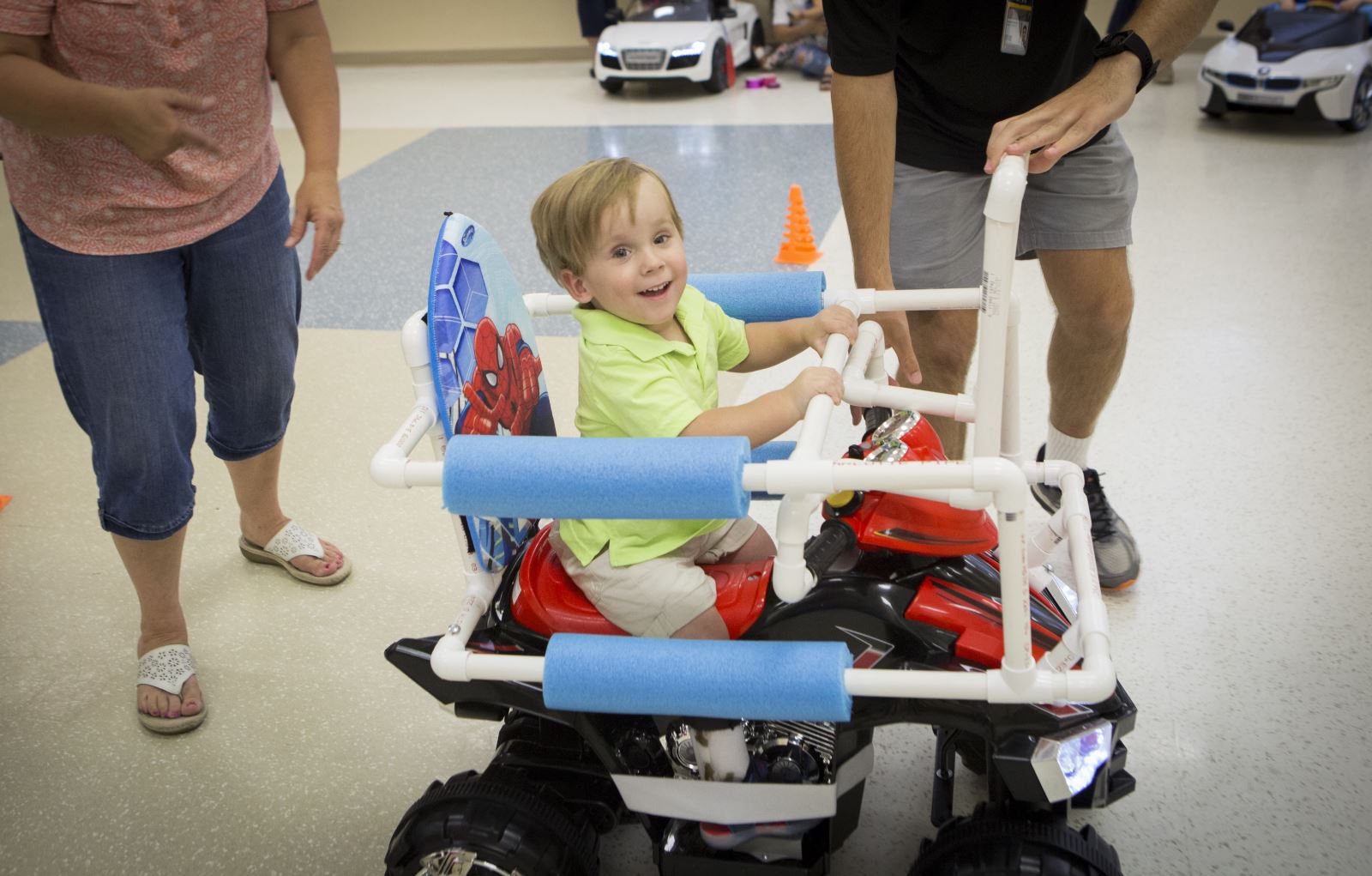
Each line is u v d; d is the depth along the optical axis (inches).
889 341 69.9
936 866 52.6
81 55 62.5
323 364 132.6
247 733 77.5
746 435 52.7
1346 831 64.3
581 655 49.3
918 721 53.1
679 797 55.9
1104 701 51.9
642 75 284.0
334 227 72.1
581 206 53.5
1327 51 218.4
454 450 45.8
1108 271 78.1
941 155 77.4
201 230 69.7
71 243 65.6
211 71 66.7
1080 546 53.2
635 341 55.9
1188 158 206.1
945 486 43.0
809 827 57.1
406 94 313.7
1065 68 74.1
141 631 82.9
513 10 355.9
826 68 298.8
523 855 55.2
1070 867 50.1
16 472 111.0
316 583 92.1
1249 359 121.3
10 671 84.2
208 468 110.7
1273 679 75.9
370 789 72.3
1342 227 162.6
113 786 73.4
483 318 56.7
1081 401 84.6
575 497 44.4
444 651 51.8
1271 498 95.7
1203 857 63.3
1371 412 108.6
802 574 47.6
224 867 66.9
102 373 68.0
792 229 157.9
